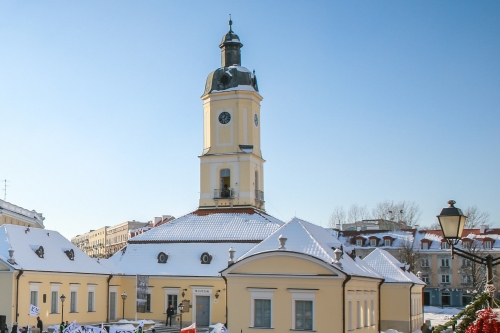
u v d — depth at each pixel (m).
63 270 61.38
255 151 80.19
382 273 69.12
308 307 48.78
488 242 119.62
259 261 50.22
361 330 51.97
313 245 51.44
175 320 68.31
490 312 15.73
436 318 88.12
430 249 123.06
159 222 166.88
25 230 62.62
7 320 55.12
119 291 70.69
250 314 49.97
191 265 69.50
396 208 151.25
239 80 79.94
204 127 81.50
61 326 49.53
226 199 78.00
